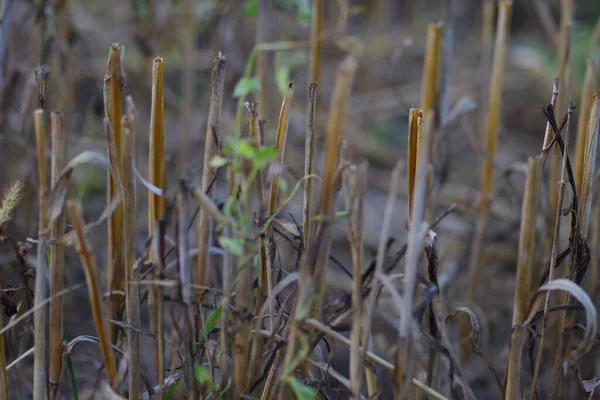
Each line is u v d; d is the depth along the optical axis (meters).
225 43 1.58
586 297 1.01
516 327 1.05
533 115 2.46
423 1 2.91
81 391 1.25
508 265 1.63
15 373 1.16
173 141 1.93
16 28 1.50
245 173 1.01
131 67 1.91
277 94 1.76
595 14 2.85
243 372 1.05
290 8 1.46
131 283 1.04
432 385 1.08
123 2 2.25
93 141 1.67
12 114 1.42
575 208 1.08
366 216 1.86
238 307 1.04
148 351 1.35
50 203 1.01
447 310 1.33
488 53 1.54
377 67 2.39
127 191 1.03
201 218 1.10
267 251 1.06
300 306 1.01
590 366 1.21
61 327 1.06
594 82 1.14
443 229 1.63
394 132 2.38
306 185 1.05
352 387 1.03
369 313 1.02
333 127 0.99
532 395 1.09
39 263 1.02
